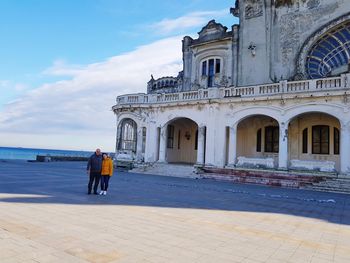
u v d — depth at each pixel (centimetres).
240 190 1562
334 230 756
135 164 2727
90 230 646
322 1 2412
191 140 3052
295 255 548
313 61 2467
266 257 530
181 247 562
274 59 2598
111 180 1820
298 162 2025
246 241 622
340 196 1488
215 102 2359
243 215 891
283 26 2588
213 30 3058
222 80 2889
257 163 2184
